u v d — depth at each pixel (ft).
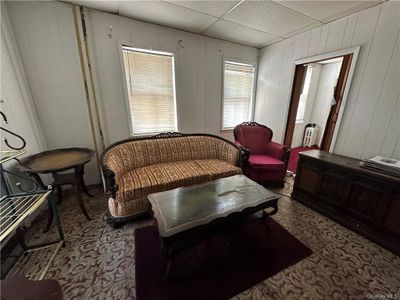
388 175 4.99
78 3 6.56
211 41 9.72
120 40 7.65
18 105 6.01
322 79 14.80
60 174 6.38
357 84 7.03
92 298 3.64
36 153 6.61
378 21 6.26
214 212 4.30
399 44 5.87
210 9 6.84
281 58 10.13
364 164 5.70
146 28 8.01
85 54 7.20
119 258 4.57
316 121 15.53
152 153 7.73
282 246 4.99
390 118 6.28
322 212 6.47
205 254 4.70
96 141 8.18
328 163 6.19
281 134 10.70
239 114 12.15
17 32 6.16
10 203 4.12
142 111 8.96
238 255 4.68
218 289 3.83
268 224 5.91
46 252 4.69
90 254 4.67
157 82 8.96
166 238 3.64
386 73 6.24
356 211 5.63
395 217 4.79
